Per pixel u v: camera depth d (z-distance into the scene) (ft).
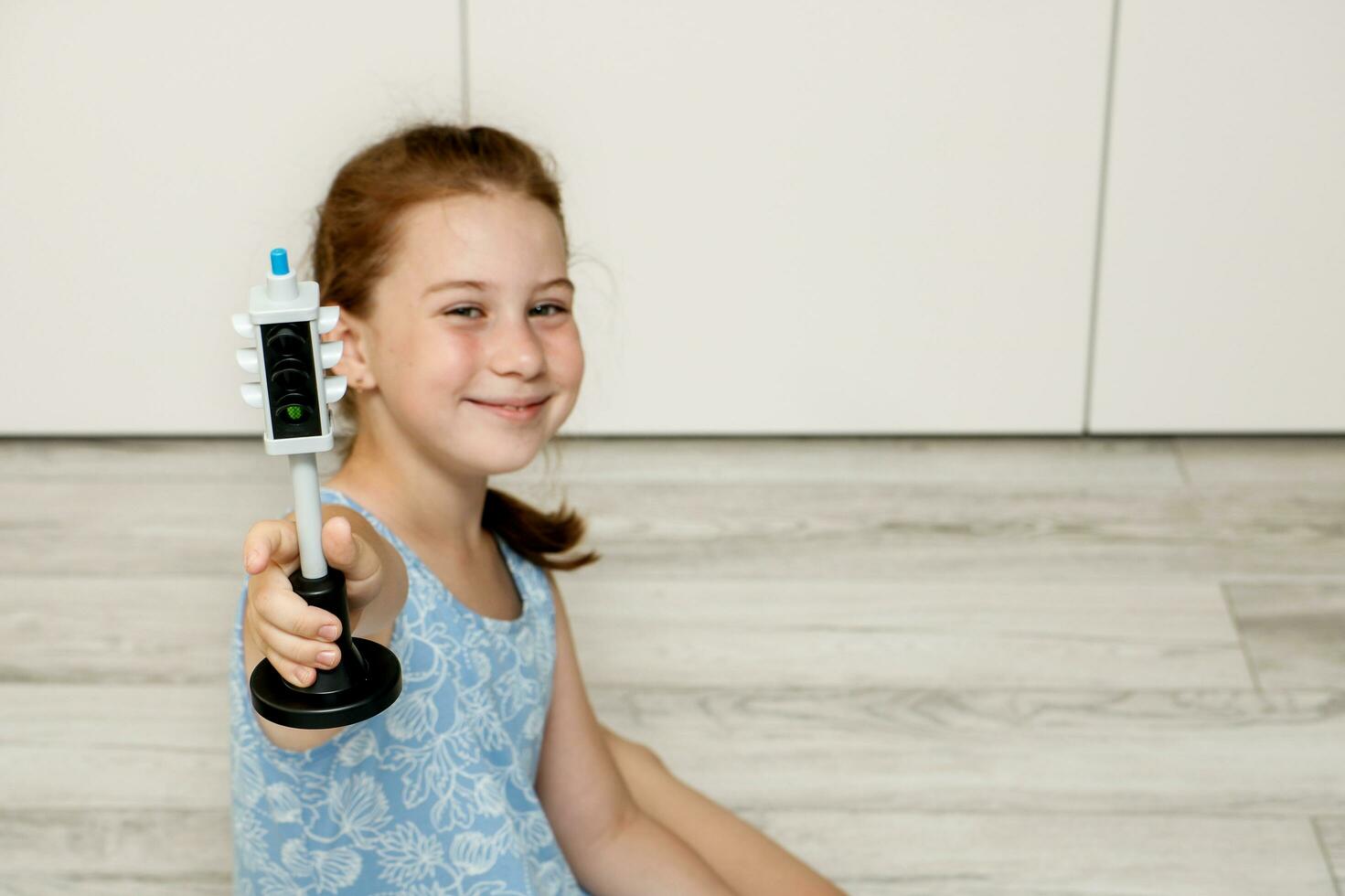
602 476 7.12
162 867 4.86
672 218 6.98
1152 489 7.06
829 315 7.19
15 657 5.81
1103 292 7.13
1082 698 5.64
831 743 5.43
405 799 3.24
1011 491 7.05
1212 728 5.48
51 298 7.09
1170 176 6.90
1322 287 7.09
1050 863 4.90
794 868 4.22
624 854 3.92
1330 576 6.37
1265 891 4.77
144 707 5.57
